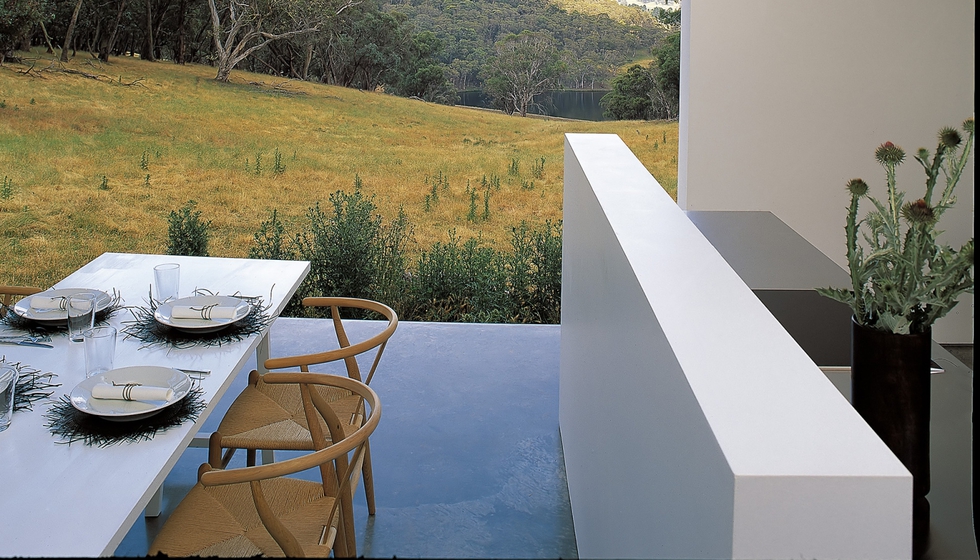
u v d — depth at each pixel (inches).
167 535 77.2
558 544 105.7
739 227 118.2
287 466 71.1
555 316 223.9
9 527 58.6
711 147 177.9
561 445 133.1
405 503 115.1
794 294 83.5
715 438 31.9
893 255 45.4
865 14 170.6
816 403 34.5
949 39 169.9
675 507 40.4
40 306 101.3
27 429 73.4
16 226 233.1
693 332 43.1
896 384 44.9
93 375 80.8
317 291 223.6
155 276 104.3
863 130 174.6
